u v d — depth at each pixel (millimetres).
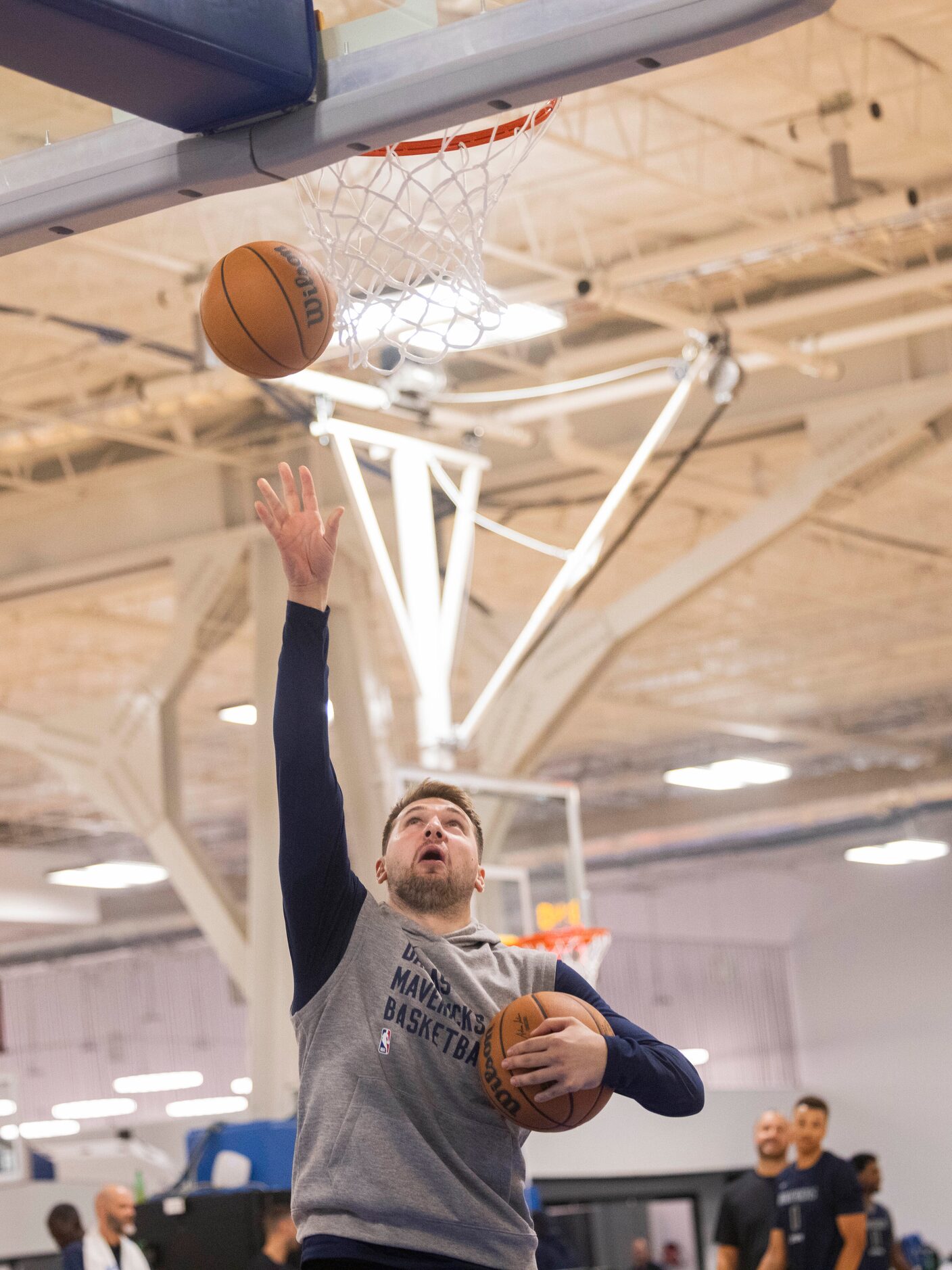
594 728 23422
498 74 3268
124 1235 8250
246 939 13359
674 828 25672
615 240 10922
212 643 13820
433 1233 2533
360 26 3438
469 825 2916
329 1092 2619
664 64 3197
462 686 19188
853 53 8867
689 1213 23219
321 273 3629
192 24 3170
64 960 29953
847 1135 25188
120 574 14203
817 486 11953
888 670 22109
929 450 12258
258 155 3502
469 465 10578
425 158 4371
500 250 10039
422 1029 2652
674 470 11789
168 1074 30469
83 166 3695
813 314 10781
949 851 25188
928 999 24844
